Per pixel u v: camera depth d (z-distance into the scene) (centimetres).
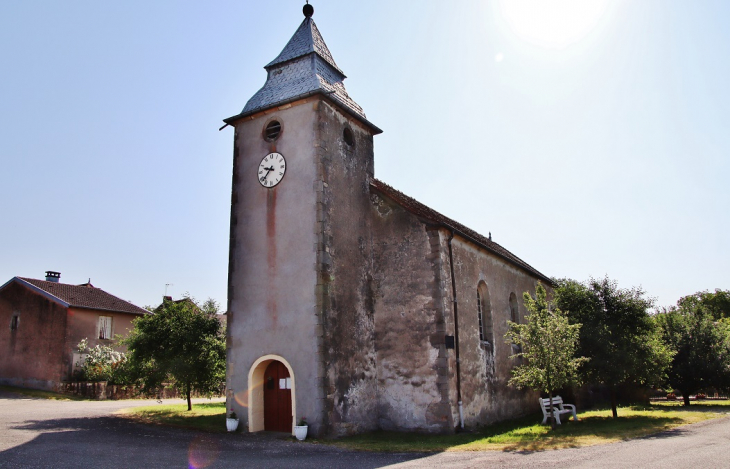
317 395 1276
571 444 1115
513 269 2091
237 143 1600
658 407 2145
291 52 1658
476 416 1510
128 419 1606
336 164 1492
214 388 1769
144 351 1722
